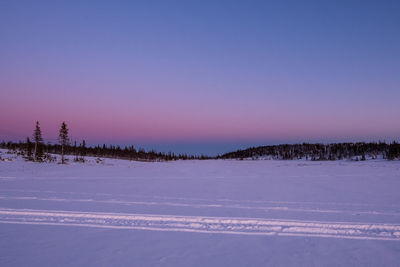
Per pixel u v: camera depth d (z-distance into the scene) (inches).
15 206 419.5
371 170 1665.8
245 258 237.6
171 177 1149.1
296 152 6225.4
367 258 238.1
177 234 298.8
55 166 1760.6
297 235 297.9
